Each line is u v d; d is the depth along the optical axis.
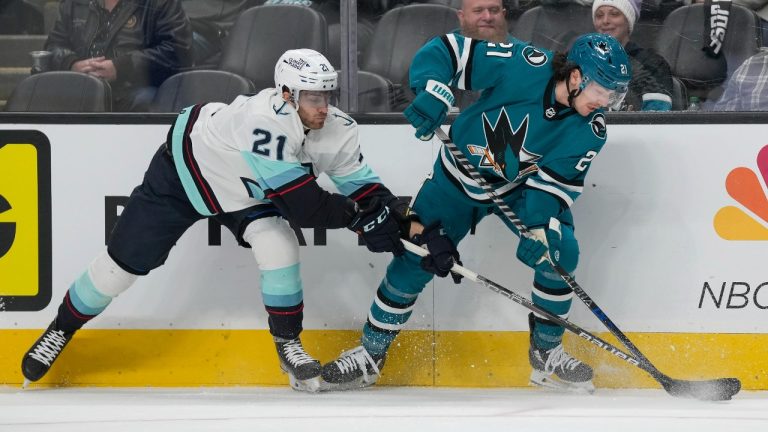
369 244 10.55
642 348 11.87
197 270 12.02
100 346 12.08
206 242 11.98
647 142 11.69
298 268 10.98
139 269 11.19
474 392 11.56
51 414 9.95
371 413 9.77
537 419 9.41
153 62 12.38
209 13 12.35
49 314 12.03
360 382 11.66
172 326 12.05
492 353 11.98
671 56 11.95
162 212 10.91
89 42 12.38
